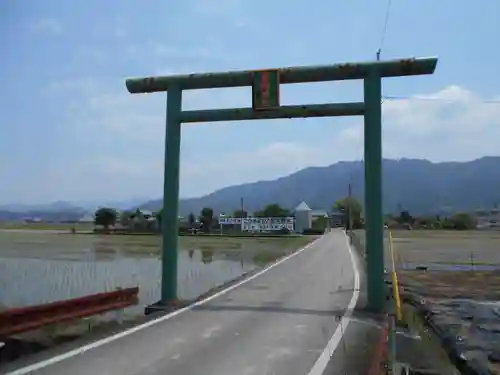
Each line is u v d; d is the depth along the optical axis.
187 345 9.08
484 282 20.80
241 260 33.81
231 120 13.54
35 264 29.92
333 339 9.66
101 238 62.28
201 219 85.69
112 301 12.38
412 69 12.38
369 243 12.52
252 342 9.37
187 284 21.27
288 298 14.70
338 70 12.73
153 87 13.89
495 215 114.00
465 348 9.25
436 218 101.12
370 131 12.52
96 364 7.80
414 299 14.60
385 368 7.50
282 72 13.03
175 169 13.73
